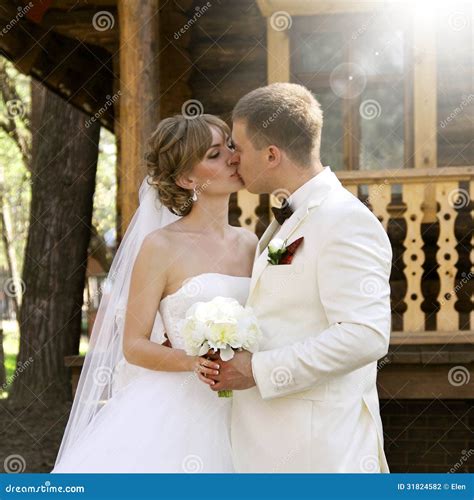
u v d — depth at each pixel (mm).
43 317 8656
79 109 8258
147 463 2707
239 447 2645
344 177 5281
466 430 5746
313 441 2447
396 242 6043
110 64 7844
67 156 8797
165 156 2850
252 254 3002
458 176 5160
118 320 3066
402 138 6328
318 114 2627
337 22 6355
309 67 6410
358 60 6375
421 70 6066
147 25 4836
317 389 2479
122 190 4793
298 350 2385
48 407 8375
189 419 2764
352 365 2359
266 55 6641
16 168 16391
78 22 6918
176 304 2791
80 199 8852
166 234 2850
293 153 2564
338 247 2398
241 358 2449
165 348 2738
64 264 8742
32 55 7328
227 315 2449
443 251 5176
